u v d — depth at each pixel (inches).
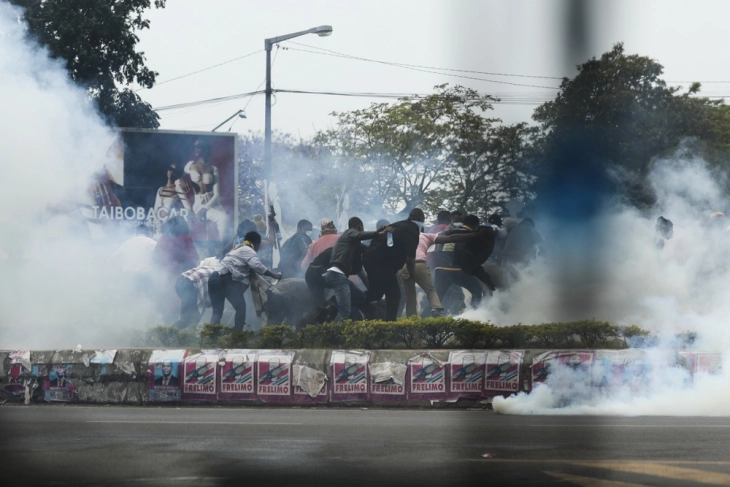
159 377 774.5
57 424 629.0
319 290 911.0
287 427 613.0
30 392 786.2
